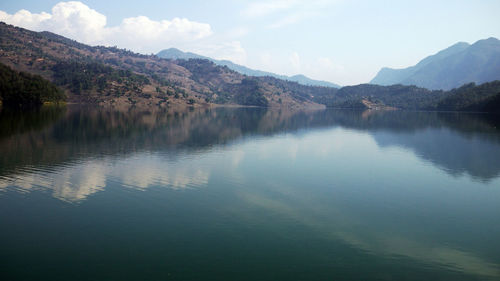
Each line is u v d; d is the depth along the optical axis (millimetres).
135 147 66812
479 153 68750
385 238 26375
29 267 20656
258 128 123188
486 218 31469
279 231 27031
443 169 52812
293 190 39500
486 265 22375
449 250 24578
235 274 20156
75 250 23000
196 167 50406
